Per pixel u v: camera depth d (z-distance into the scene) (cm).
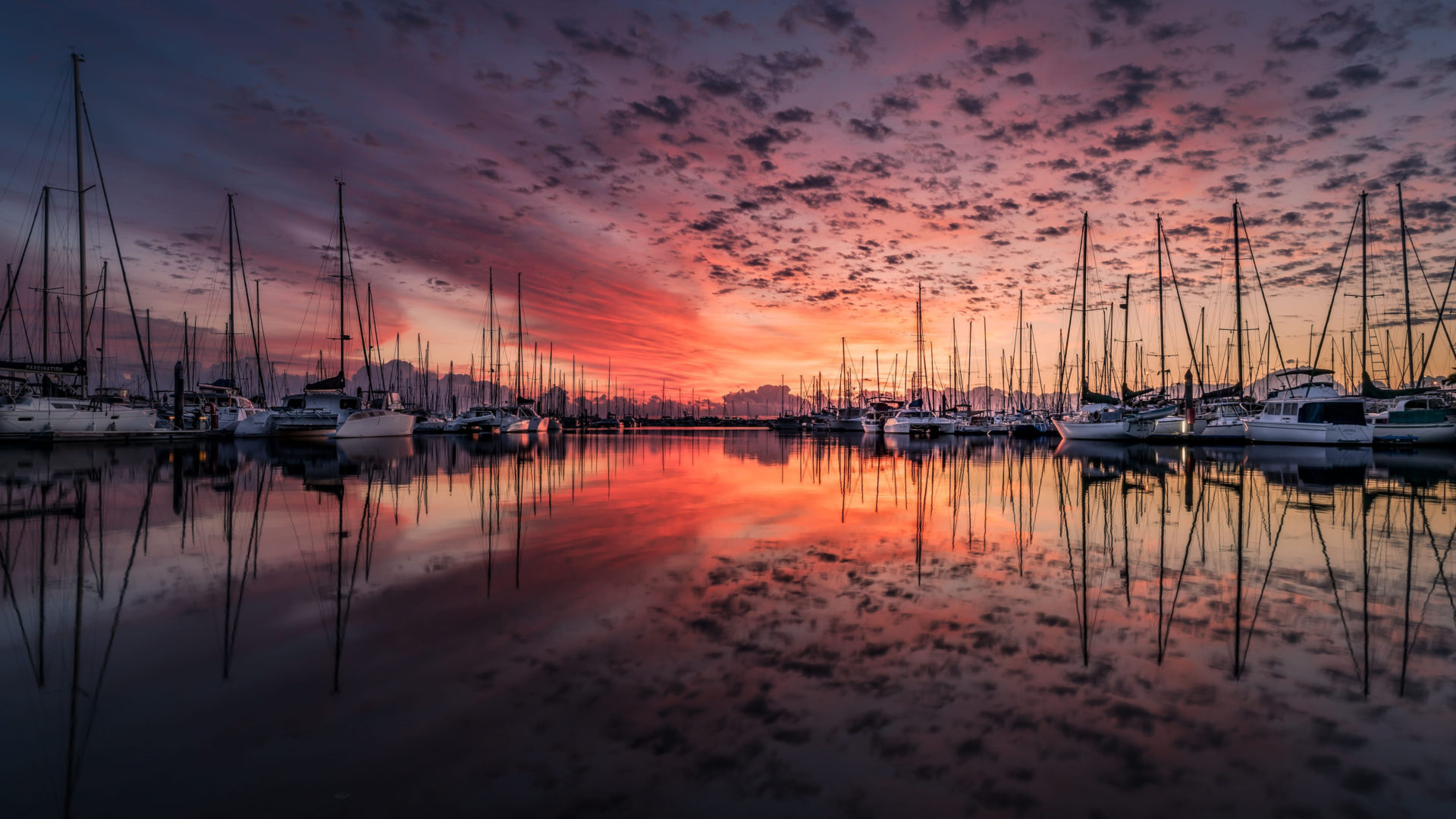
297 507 1159
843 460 2762
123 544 820
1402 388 3738
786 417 10612
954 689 389
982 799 276
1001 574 686
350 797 274
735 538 889
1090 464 2400
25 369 2666
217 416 3978
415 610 545
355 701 365
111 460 2216
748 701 370
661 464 2439
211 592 601
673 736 328
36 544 816
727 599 584
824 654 445
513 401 6475
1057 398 6091
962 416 6769
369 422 4228
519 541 857
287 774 292
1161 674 415
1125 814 267
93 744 318
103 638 472
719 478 1852
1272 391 4041
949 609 557
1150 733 337
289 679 396
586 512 1135
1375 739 333
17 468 1883
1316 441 3456
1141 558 766
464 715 349
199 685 388
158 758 305
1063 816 265
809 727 339
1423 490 1483
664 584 638
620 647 457
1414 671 424
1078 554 788
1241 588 630
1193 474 1939
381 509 1154
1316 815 267
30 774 291
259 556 756
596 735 328
